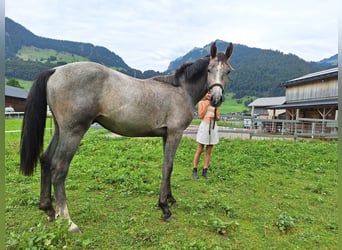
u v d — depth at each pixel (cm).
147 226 308
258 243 281
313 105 1873
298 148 930
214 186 484
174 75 362
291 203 409
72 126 285
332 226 325
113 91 299
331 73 1900
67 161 290
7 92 4234
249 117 1349
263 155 782
